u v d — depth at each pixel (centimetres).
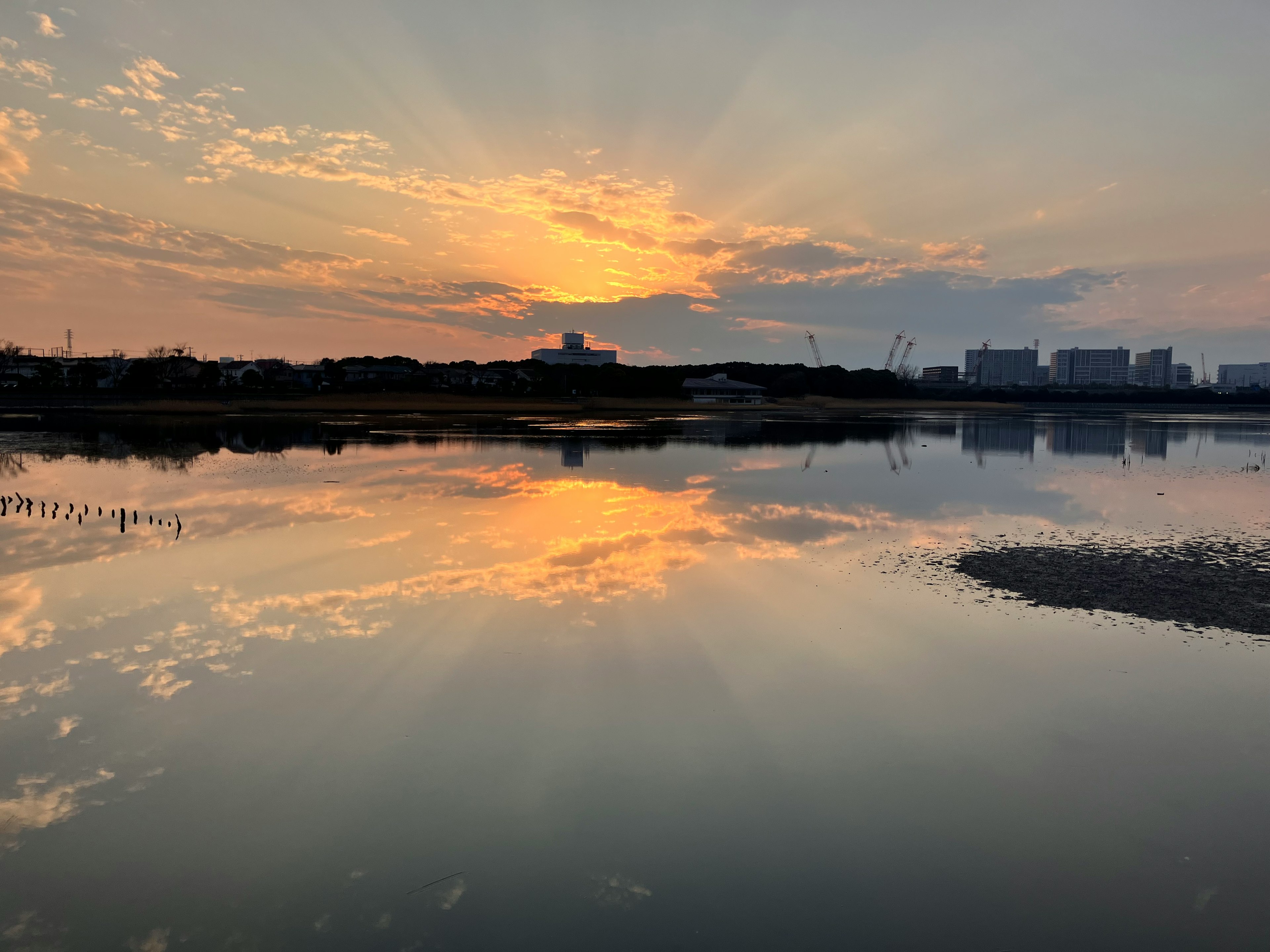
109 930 605
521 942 593
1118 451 4838
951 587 1545
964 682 1080
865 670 1123
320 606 1384
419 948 586
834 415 10419
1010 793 805
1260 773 847
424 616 1329
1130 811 777
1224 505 2608
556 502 2552
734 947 590
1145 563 1750
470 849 709
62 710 967
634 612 1370
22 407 7800
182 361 10675
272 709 977
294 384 11344
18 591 1461
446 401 10019
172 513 2272
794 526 2169
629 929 609
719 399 13750
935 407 13412
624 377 13538
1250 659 1162
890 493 2858
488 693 1030
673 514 2345
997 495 2820
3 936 596
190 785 805
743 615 1362
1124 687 1066
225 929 606
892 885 666
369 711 975
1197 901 649
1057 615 1373
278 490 2764
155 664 1114
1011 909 637
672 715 975
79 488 2766
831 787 814
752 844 720
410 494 2700
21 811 758
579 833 733
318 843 714
